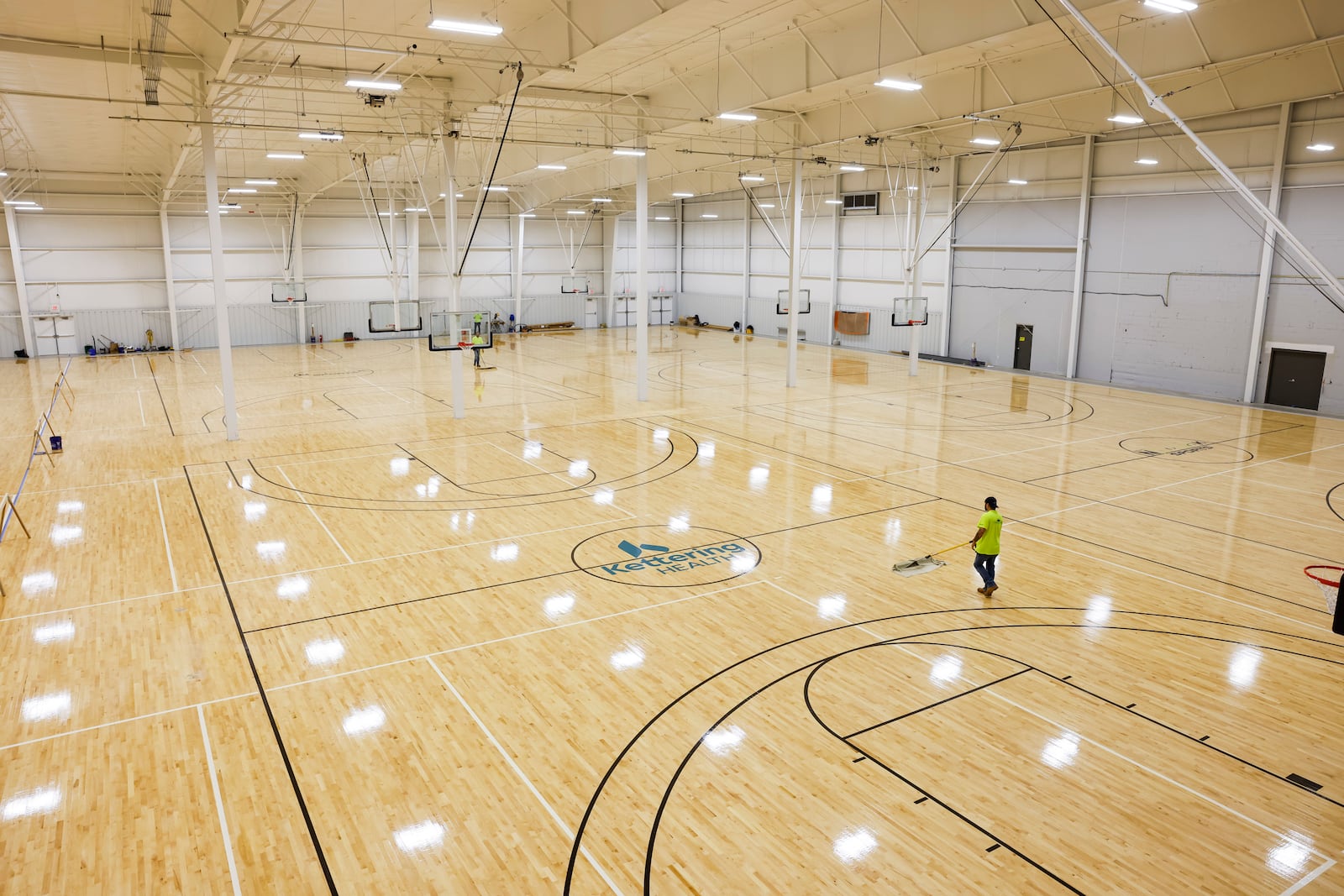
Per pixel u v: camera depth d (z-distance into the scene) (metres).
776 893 6.11
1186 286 26.81
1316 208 23.31
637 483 17.41
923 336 36.88
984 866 6.41
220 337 20.78
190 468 18.67
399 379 31.80
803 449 20.33
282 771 7.70
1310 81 22.28
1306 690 9.16
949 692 9.09
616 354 39.09
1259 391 25.45
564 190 42.91
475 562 13.03
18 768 7.76
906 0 17.36
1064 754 7.92
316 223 44.00
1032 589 11.91
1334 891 6.17
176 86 20.48
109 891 6.18
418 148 31.66
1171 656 9.94
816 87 19.77
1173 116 9.30
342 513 15.48
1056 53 20.89
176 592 11.91
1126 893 6.13
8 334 38.00
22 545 13.84
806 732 8.29
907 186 31.38
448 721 8.53
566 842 6.69
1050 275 31.16
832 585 12.06
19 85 20.47
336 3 16.44
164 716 8.66
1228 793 7.34
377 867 6.41
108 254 39.31
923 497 16.38
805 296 41.81
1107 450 20.14
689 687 9.20
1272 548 13.55
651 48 19.61
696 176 42.62
